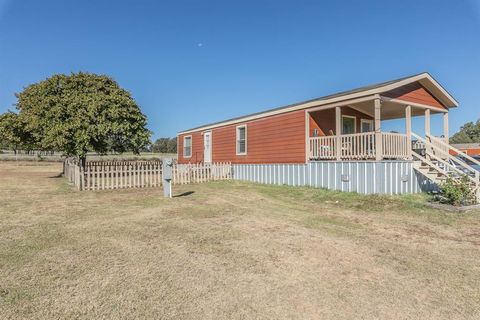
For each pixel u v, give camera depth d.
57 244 5.08
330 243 5.41
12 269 4.03
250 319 2.98
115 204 9.01
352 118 15.27
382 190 10.73
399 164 11.39
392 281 3.88
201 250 4.90
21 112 17.81
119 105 15.59
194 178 16.00
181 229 6.16
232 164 18.02
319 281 3.85
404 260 4.61
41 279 3.74
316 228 6.46
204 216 7.43
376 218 7.55
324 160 12.55
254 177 16.27
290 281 3.83
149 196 10.78
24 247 4.90
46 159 44.12
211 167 16.83
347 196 10.46
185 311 3.10
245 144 17.02
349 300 3.38
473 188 9.49
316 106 12.84
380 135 10.71
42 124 15.17
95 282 3.69
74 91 16.00
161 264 4.29
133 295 3.39
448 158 12.20
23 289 3.47
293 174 13.91
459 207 8.41
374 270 4.22
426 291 3.62
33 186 13.93
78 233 5.77
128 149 17.00
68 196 10.72
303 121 13.47
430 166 11.57
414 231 6.33
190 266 4.24
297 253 4.85
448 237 5.90
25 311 3.03
